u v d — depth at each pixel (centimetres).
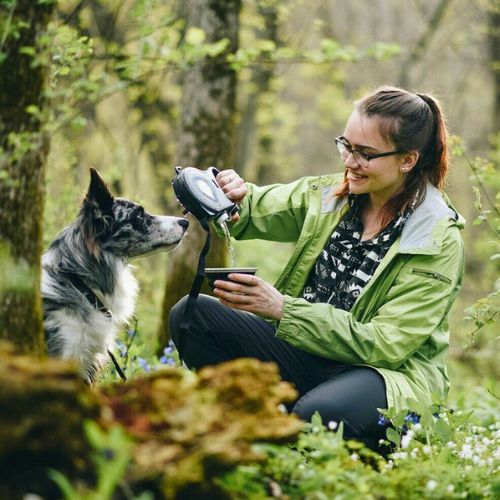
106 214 562
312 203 491
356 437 424
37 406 260
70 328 532
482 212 518
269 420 303
